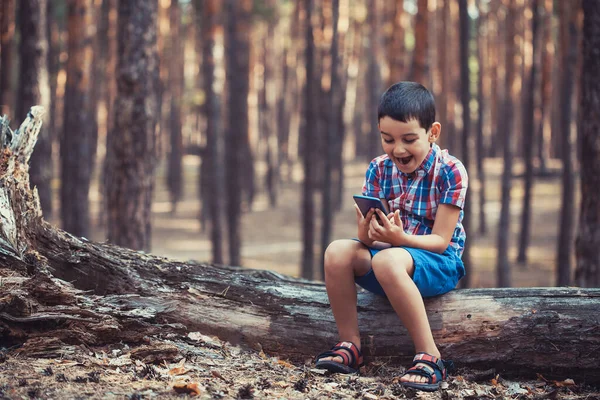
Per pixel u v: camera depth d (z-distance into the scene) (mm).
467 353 3086
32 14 10180
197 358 3014
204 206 22047
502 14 25141
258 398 2578
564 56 13633
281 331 3301
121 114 8227
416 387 2785
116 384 2566
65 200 15117
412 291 2896
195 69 29984
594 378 3008
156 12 8383
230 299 3393
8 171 3230
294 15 29062
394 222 2941
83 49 13203
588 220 6531
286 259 18203
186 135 42594
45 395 2373
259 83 30875
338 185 24766
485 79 30078
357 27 26750
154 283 3396
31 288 2939
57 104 21984
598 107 6289
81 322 2957
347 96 27656
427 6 10391
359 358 3109
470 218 12797
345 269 3043
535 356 3035
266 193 29953
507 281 14562
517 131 32031
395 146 2910
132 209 8234
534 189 25703
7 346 2869
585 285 6578
